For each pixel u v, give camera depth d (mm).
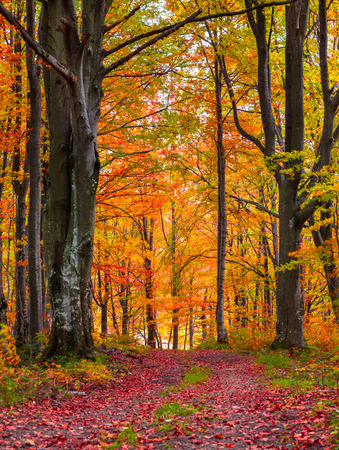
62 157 9695
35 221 10727
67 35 8797
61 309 9156
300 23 12109
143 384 8148
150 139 14773
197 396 6629
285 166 12617
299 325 12172
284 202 12562
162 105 14773
